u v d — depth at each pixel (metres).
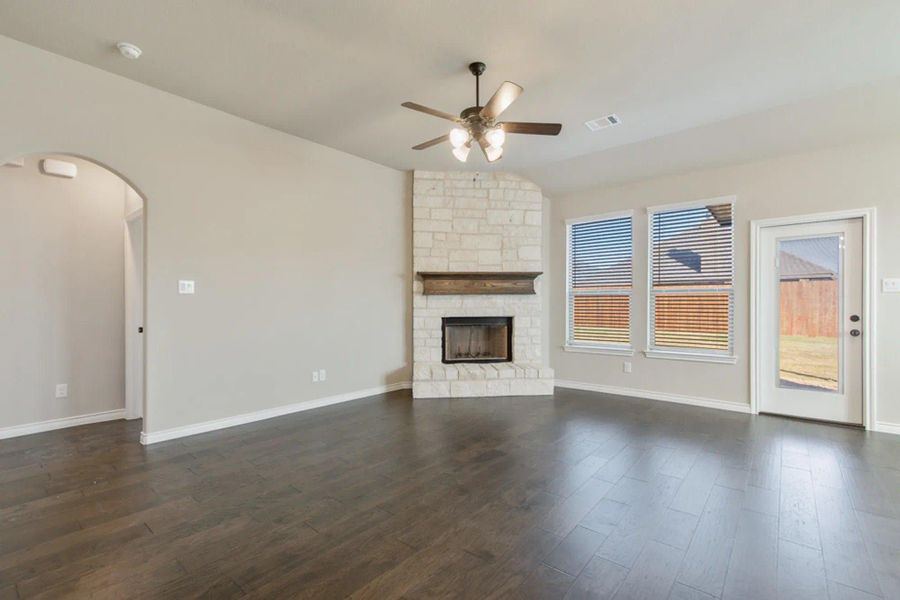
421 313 5.42
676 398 4.84
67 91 2.98
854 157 3.84
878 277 3.75
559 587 1.73
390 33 2.67
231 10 2.46
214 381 3.79
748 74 3.13
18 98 2.79
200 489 2.62
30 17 2.52
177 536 2.10
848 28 2.58
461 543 2.05
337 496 2.53
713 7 2.40
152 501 2.46
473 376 5.08
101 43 2.80
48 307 3.83
